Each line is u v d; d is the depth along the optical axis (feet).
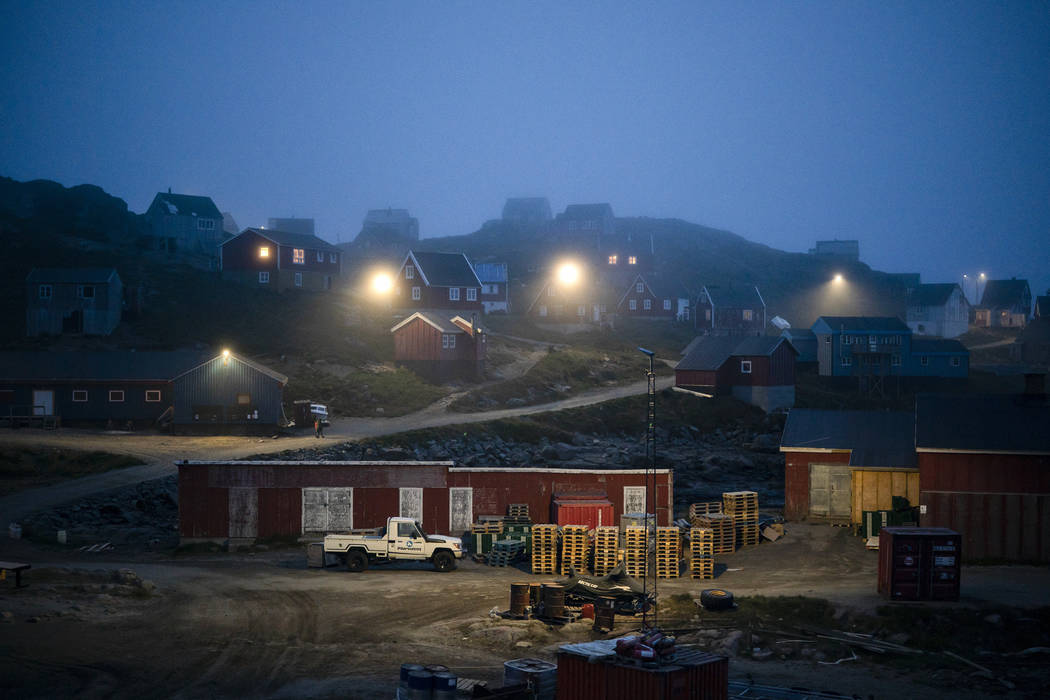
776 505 188.75
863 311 617.62
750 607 110.22
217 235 487.20
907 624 103.14
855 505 157.17
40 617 101.40
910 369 358.43
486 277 503.61
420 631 102.63
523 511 149.79
